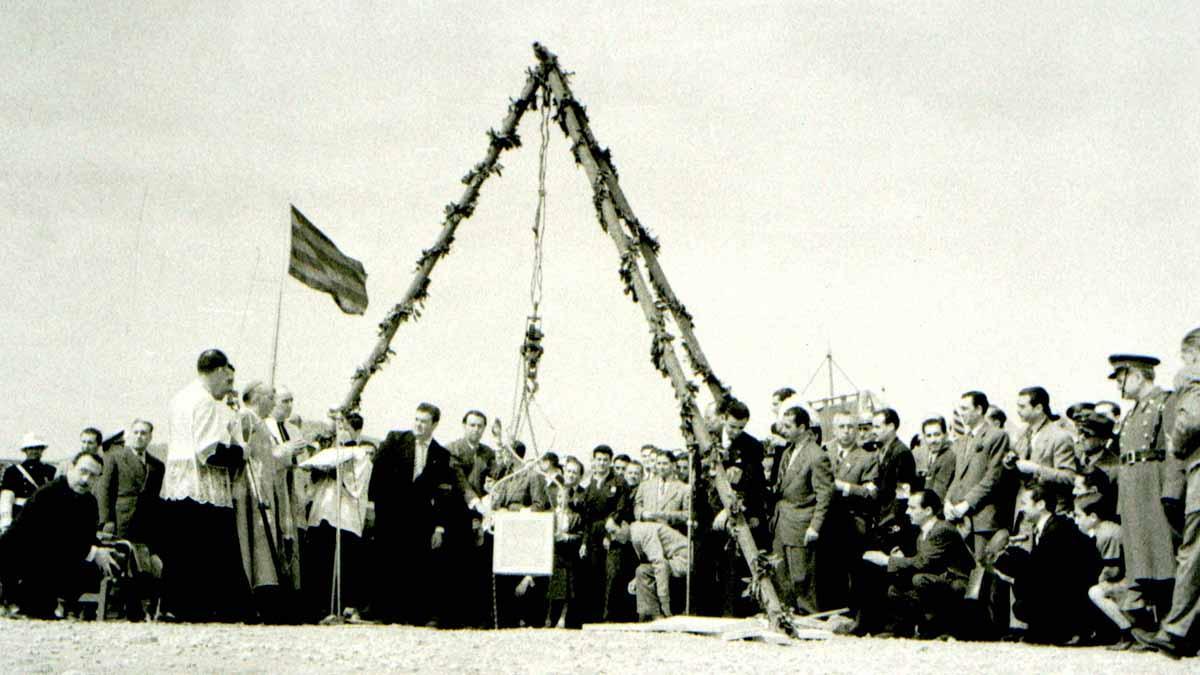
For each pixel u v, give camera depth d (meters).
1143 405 12.28
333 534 14.50
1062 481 13.49
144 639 10.52
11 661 8.62
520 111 15.30
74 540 13.70
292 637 11.45
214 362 13.00
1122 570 12.69
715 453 13.58
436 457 14.30
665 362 13.87
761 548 15.45
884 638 13.73
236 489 13.00
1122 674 9.78
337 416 14.79
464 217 15.45
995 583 13.67
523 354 15.48
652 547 16.64
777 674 9.38
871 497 15.05
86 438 16.17
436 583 14.19
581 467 16.22
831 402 19.73
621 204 14.41
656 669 9.55
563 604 15.18
